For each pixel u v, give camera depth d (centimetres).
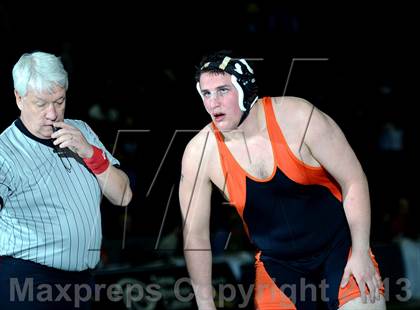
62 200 895
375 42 3606
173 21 3244
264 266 1047
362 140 3156
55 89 859
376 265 972
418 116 3419
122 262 2066
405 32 3703
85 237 910
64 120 971
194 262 1018
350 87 3297
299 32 3438
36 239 891
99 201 938
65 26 3009
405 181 3141
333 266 995
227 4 3353
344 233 1006
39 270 899
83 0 3097
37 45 2856
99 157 906
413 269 2369
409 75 3588
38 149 893
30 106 868
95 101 2639
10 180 880
